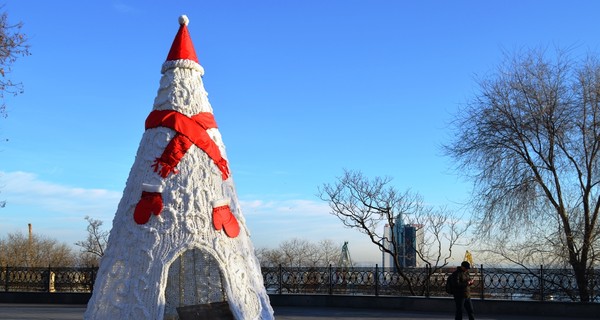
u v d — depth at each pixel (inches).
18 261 1547.7
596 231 621.3
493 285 620.1
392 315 573.3
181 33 266.1
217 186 242.5
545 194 658.8
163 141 242.2
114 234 234.1
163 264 220.8
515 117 673.6
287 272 713.0
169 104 250.5
